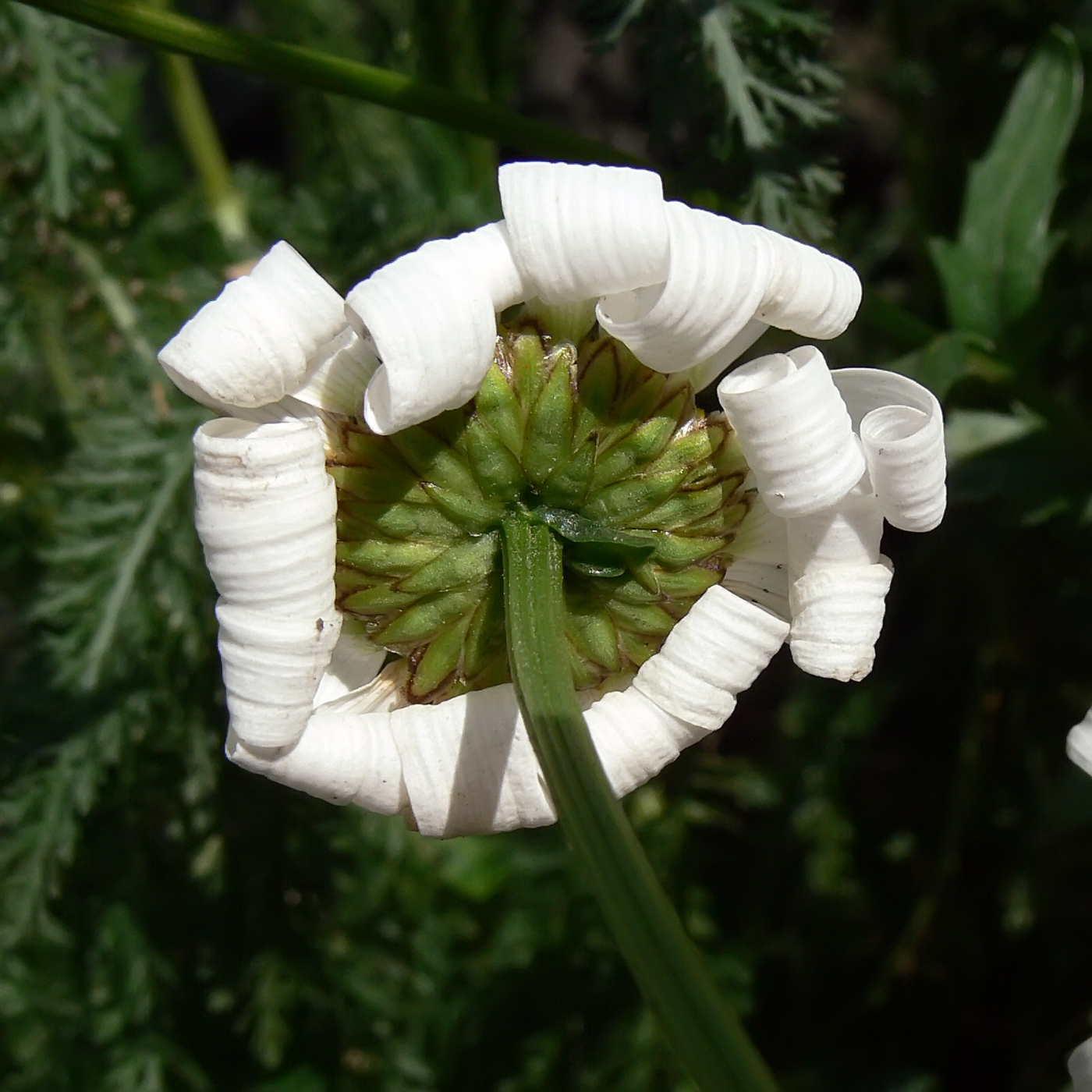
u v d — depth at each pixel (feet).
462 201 0.44
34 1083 0.47
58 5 0.33
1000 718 0.49
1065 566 0.48
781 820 0.50
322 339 0.27
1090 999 0.48
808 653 0.29
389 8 0.51
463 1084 0.49
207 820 0.44
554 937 0.49
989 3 0.51
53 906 0.46
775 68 0.39
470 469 0.30
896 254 0.58
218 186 0.49
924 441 0.28
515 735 0.29
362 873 0.47
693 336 0.28
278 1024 0.45
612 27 0.39
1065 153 0.51
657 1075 0.47
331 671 0.30
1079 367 0.50
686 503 0.30
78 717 0.42
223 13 0.64
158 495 0.42
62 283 0.47
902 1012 0.49
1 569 0.51
